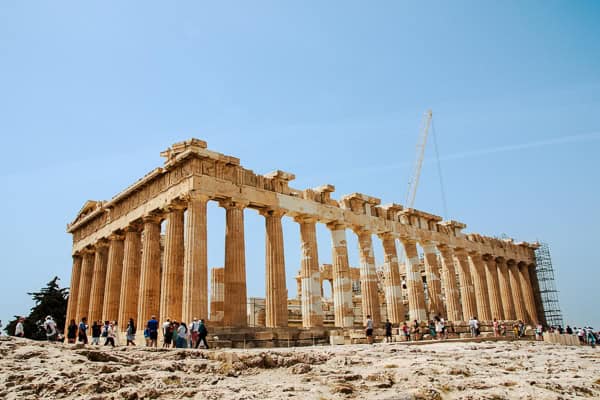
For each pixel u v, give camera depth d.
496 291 62.88
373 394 14.30
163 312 34.53
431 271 54.59
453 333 46.50
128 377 15.47
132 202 43.19
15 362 16.88
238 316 34.59
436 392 14.39
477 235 63.16
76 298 53.16
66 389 14.20
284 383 15.88
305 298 41.47
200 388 14.53
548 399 13.55
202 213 34.59
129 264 41.69
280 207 40.56
